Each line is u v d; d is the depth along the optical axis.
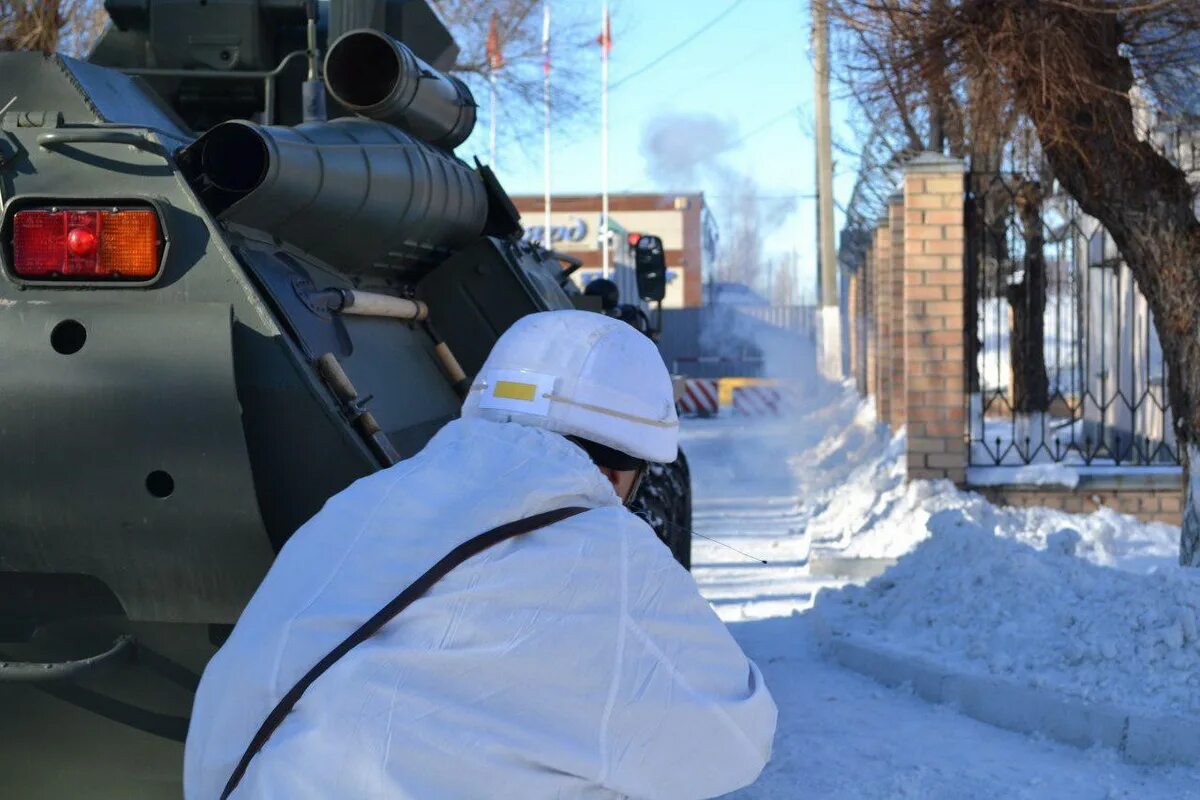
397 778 1.54
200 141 3.32
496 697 1.58
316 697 1.59
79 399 3.06
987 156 10.44
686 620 1.68
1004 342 25.97
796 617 8.28
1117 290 11.48
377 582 1.65
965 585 6.92
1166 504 10.55
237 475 3.04
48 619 3.21
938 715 5.96
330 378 3.31
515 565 1.63
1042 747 5.51
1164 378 11.07
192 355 3.06
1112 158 7.33
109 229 3.16
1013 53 7.07
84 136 3.20
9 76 3.66
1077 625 6.12
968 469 10.80
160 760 3.34
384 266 4.84
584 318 1.84
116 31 5.71
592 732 1.59
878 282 18.03
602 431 1.77
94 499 3.08
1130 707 5.43
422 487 1.72
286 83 5.83
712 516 13.91
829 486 15.07
